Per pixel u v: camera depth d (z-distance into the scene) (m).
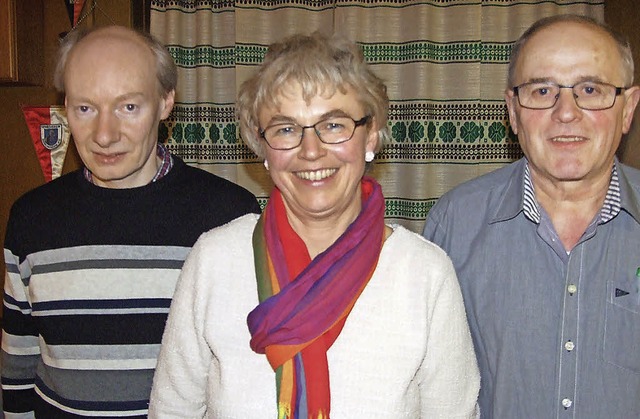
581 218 1.39
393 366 1.19
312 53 1.15
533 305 1.40
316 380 1.17
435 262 1.26
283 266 1.25
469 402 1.28
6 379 1.65
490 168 2.73
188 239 1.53
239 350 1.22
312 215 1.24
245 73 2.71
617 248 1.36
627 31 2.52
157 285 1.50
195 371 1.29
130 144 1.48
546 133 1.32
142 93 1.47
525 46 1.37
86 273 1.50
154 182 1.55
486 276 1.46
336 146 1.18
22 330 1.62
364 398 1.17
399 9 2.72
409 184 2.76
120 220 1.52
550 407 1.38
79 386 1.50
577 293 1.36
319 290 1.21
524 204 1.41
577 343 1.36
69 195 1.56
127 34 1.52
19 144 2.60
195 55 2.77
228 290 1.26
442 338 1.24
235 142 2.79
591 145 1.30
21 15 2.38
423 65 2.69
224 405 1.20
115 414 1.49
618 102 1.31
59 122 2.52
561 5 2.67
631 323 1.33
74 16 2.45
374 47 2.73
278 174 1.22
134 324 1.49
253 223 1.35
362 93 1.18
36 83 2.48
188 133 2.79
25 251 1.56
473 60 2.70
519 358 1.41
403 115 2.75
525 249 1.42
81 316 1.50
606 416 1.35
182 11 2.75
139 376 1.49
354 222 1.26
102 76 1.44
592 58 1.29
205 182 1.61
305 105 1.16
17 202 1.60
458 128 2.73
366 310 1.22
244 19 2.71
